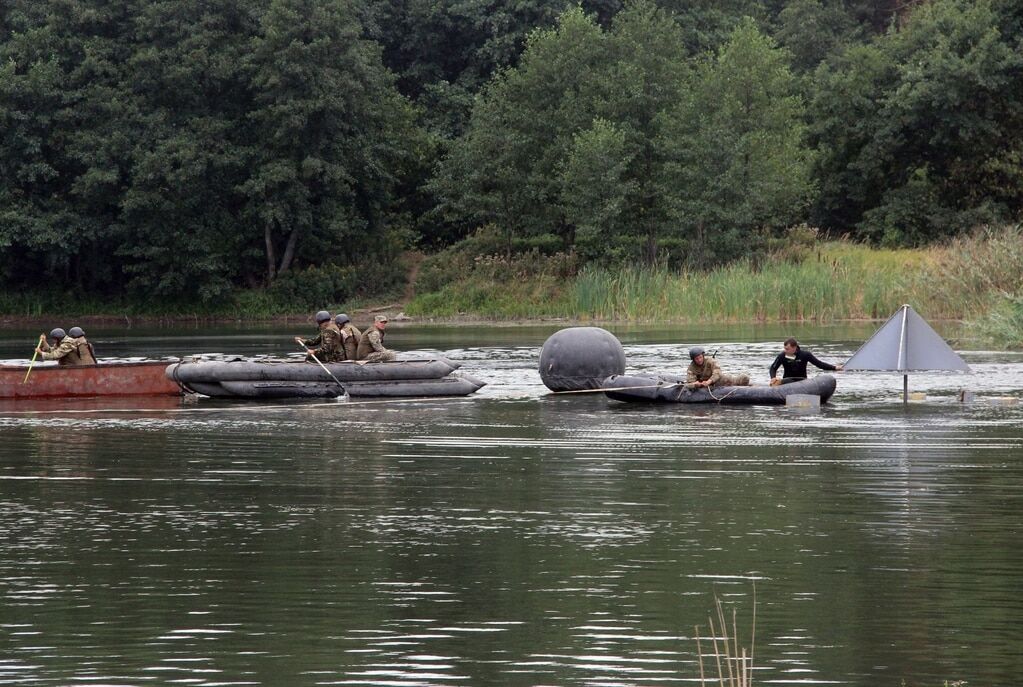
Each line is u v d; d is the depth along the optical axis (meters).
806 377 48.62
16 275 138.00
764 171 120.75
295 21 130.12
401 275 134.62
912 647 18.22
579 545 24.34
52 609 20.36
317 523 26.52
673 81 130.12
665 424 42.38
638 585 21.53
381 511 27.72
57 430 41.88
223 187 133.50
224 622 19.61
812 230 124.69
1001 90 130.00
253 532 25.70
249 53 132.12
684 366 60.69
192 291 134.62
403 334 95.19
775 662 17.64
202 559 23.47
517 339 87.81
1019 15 135.00
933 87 128.12
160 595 21.09
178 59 132.38
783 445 37.12
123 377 52.62
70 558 23.61
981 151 132.62
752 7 166.25
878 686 16.73
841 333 83.69
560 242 132.88
